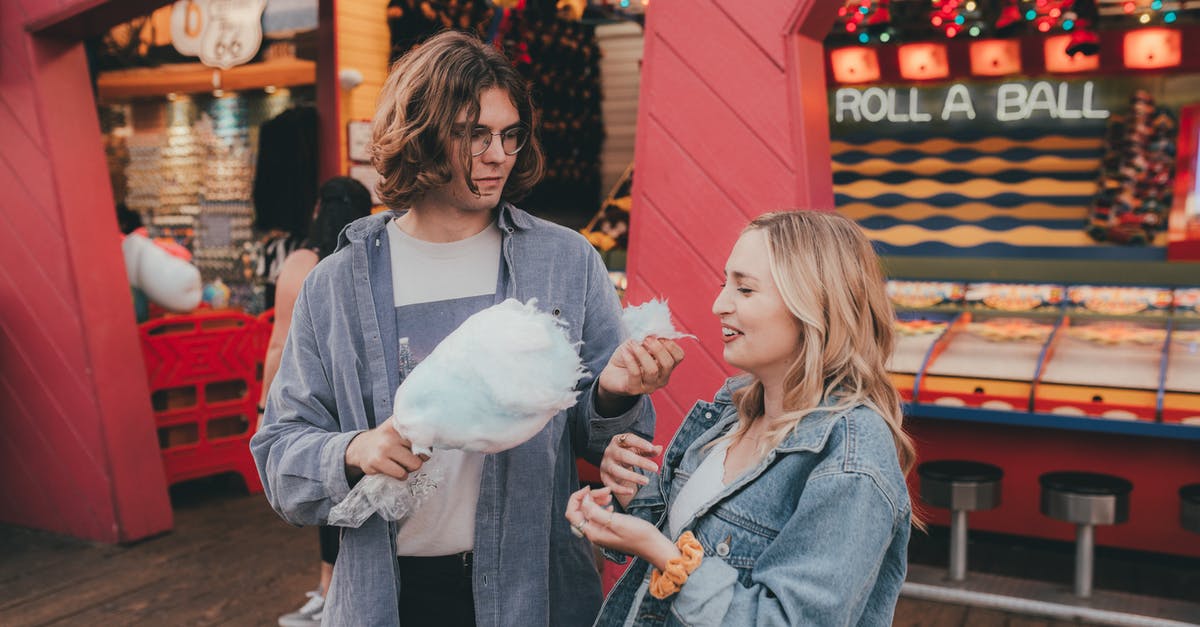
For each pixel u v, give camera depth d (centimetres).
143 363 487
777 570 128
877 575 137
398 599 165
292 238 674
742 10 272
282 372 174
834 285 137
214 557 459
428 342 166
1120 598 401
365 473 146
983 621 388
